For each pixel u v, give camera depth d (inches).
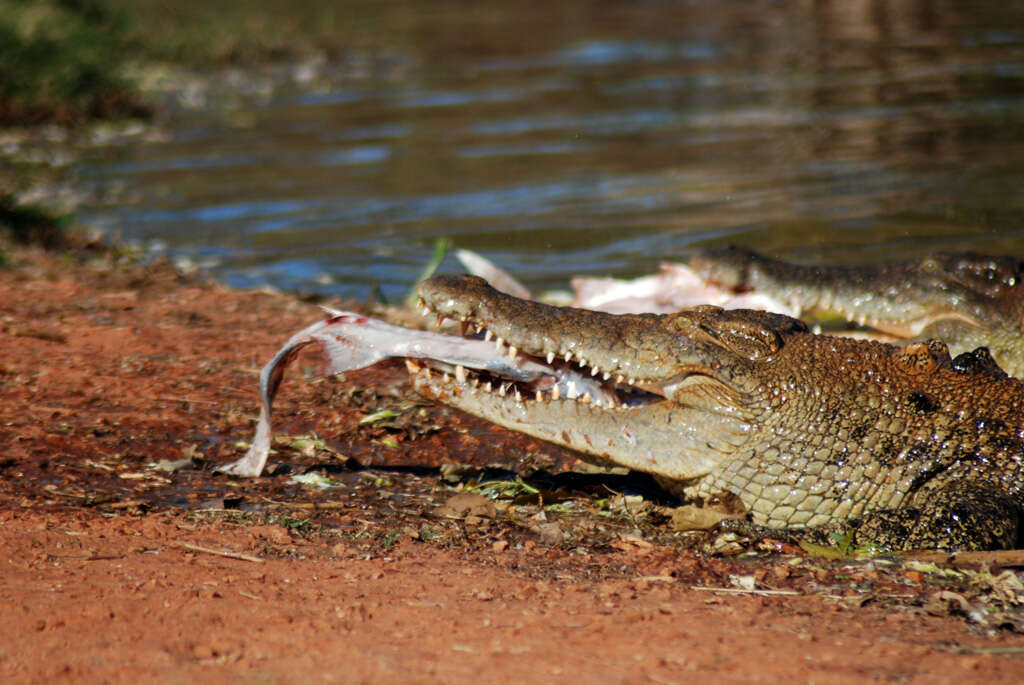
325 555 295.6
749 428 335.9
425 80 1453.0
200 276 666.8
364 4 2342.5
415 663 222.1
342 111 1259.8
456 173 948.0
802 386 337.4
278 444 399.2
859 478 335.3
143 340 517.7
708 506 344.5
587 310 349.1
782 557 305.0
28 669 217.8
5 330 522.0
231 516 328.2
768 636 240.1
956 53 1433.3
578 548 308.0
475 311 343.0
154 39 1600.6
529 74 1471.5
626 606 258.8
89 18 1505.9
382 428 414.9
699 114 1160.2
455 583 273.6
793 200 813.9
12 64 1240.8
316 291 646.5
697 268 541.6
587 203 837.2
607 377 340.2
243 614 248.4
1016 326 478.6
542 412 342.6
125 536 303.7
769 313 358.6
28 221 762.8
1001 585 277.4
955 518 310.8
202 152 1071.6
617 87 1342.3
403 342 354.0
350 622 245.1
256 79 1498.5
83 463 371.9
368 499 350.0
